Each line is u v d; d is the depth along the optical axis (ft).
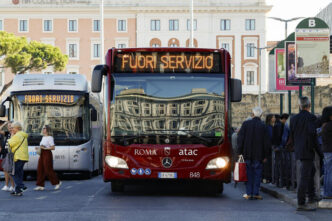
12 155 52.06
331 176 42.70
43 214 37.99
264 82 322.55
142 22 319.68
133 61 48.60
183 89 48.29
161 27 320.29
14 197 50.55
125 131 47.85
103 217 36.35
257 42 321.93
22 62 237.66
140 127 47.80
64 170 72.90
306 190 41.11
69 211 39.45
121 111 48.08
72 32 321.93
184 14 320.50
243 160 48.34
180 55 48.60
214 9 319.68
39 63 247.50
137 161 47.50
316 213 39.01
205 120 47.96
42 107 72.84
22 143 52.29
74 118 73.05
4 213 38.70
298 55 61.46
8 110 73.41
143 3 319.68
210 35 320.70
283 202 46.39
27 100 72.69
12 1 319.68
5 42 236.22
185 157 47.50
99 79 47.11
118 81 48.42
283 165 55.57
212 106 48.16
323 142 42.96
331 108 42.63
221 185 52.65
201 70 48.62
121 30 321.32
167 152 47.39
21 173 52.37
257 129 48.01
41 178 57.88
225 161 47.83
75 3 320.91
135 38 321.11
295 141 40.40
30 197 50.34
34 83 73.05
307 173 40.04
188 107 48.03
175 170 47.37
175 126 47.73
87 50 321.73
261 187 59.41
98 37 320.91
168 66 48.49
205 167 47.55
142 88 48.26
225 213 38.58
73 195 51.55
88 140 73.51
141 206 42.47
